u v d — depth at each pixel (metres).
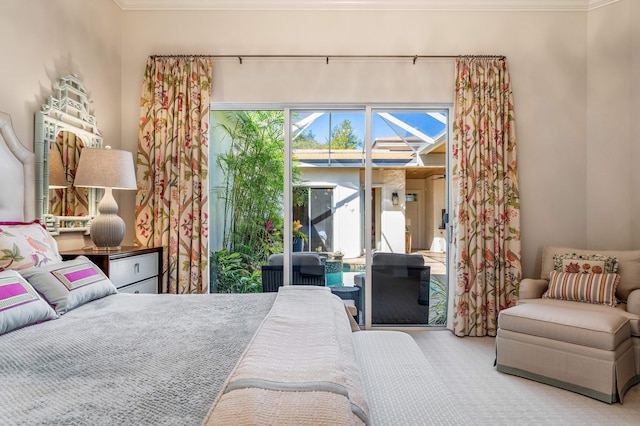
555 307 2.44
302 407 0.71
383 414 1.10
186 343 1.15
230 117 3.48
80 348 1.10
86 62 2.83
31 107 2.29
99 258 2.34
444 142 3.47
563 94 3.34
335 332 1.25
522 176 3.33
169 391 0.82
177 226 3.21
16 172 2.11
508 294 3.21
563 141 3.34
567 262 2.93
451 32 3.32
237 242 3.48
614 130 3.24
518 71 3.32
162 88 3.25
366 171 3.43
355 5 3.30
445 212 3.47
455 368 2.52
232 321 1.41
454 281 3.28
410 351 1.59
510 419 1.90
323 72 3.33
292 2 3.29
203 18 3.34
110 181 2.54
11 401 0.76
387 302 3.47
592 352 2.10
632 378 2.23
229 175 3.48
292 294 1.83
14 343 1.14
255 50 3.33
